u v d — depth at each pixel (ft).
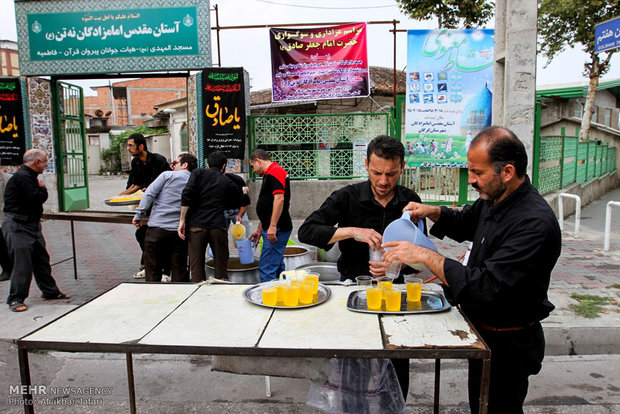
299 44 30.78
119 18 28.81
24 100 29.55
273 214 14.87
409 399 10.48
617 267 18.52
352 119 30.14
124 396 10.71
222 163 15.21
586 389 10.75
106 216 16.98
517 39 15.65
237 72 28.25
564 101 56.34
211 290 8.44
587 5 46.83
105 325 6.71
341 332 6.25
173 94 128.06
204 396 10.68
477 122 29.17
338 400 7.35
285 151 30.48
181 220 14.57
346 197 8.79
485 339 6.70
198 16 28.55
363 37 30.63
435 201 30.19
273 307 7.30
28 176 14.90
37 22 29.14
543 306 6.37
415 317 6.81
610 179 62.18
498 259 5.95
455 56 28.71
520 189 6.31
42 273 16.02
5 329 13.69
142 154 18.49
